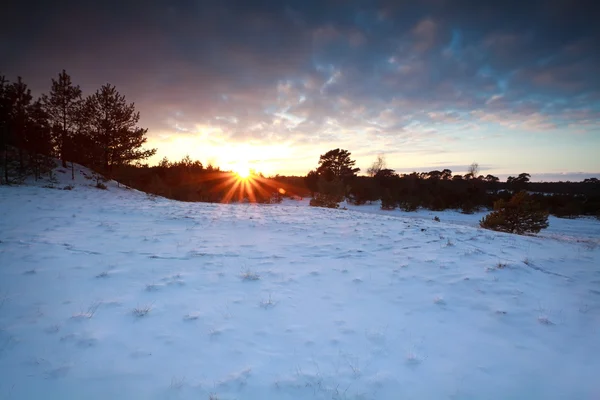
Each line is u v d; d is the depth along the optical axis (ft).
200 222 37.60
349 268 21.90
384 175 182.91
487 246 27.53
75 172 67.31
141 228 32.58
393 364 11.59
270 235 31.78
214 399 9.70
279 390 10.16
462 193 136.98
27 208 37.93
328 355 12.10
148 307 15.35
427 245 27.84
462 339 13.26
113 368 10.97
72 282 17.87
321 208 62.34
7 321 13.52
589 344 12.78
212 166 132.98
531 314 15.19
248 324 14.28
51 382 10.19
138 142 69.56
